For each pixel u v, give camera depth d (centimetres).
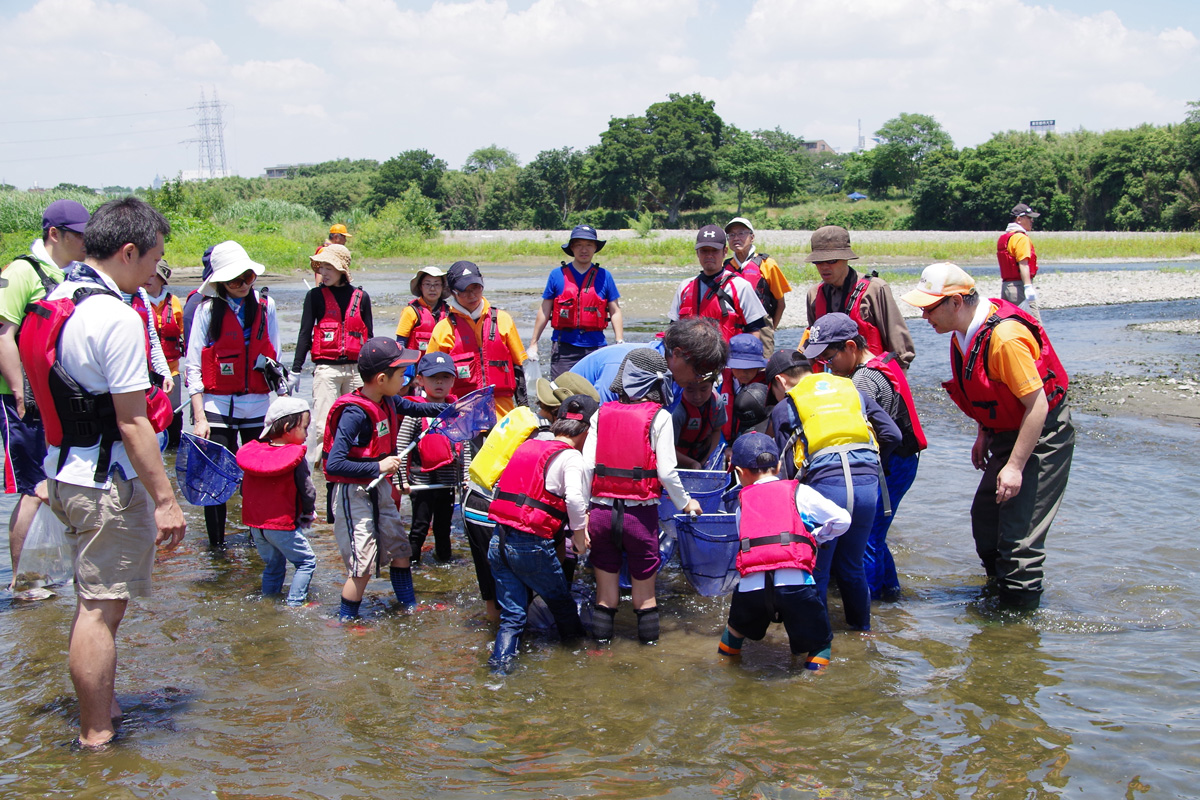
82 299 354
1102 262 3991
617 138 9575
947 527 645
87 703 356
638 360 525
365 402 504
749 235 754
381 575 584
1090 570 541
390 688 414
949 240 5450
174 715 386
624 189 9662
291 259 3819
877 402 512
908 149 10062
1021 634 463
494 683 420
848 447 467
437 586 564
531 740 364
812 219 9025
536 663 445
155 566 589
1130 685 399
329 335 806
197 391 638
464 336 677
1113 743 350
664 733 368
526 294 2672
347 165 16312
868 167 10206
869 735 362
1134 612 481
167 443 886
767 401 574
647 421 462
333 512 503
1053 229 7831
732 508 503
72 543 371
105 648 360
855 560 467
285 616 504
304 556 521
